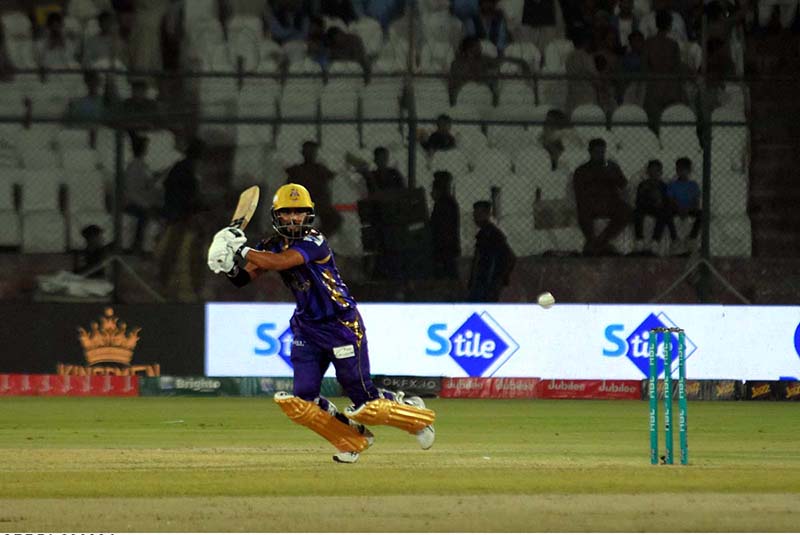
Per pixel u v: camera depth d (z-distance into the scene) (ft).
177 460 121.60
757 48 239.71
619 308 214.69
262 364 216.13
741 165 227.40
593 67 240.32
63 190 234.58
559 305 214.90
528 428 165.58
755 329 213.66
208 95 237.45
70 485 100.12
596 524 81.46
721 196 227.40
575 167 229.45
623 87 235.61
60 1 251.60
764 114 229.45
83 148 235.81
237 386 215.72
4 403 203.51
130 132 229.66
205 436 152.25
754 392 214.07
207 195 223.71
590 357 214.90
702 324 214.28
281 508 87.61
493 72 237.66
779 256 227.20
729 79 216.13
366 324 214.07
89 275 220.23
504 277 216.33
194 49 247.70
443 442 145.18
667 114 232.94
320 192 222.89
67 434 154.40
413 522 81.71
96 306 216.74
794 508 89.10
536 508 88.38
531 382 214.90
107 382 216.33
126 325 216.54
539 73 233.96
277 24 249.55
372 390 114.83
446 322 214.28
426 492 96.73
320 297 111.55
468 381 214.28
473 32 246.06
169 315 216.33
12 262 221.05
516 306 214.48
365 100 235.61
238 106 235.40
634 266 217.97
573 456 127.95
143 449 133.90
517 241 227.20
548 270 218.18
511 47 243.81
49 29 249.14
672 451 122.01
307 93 236.84
